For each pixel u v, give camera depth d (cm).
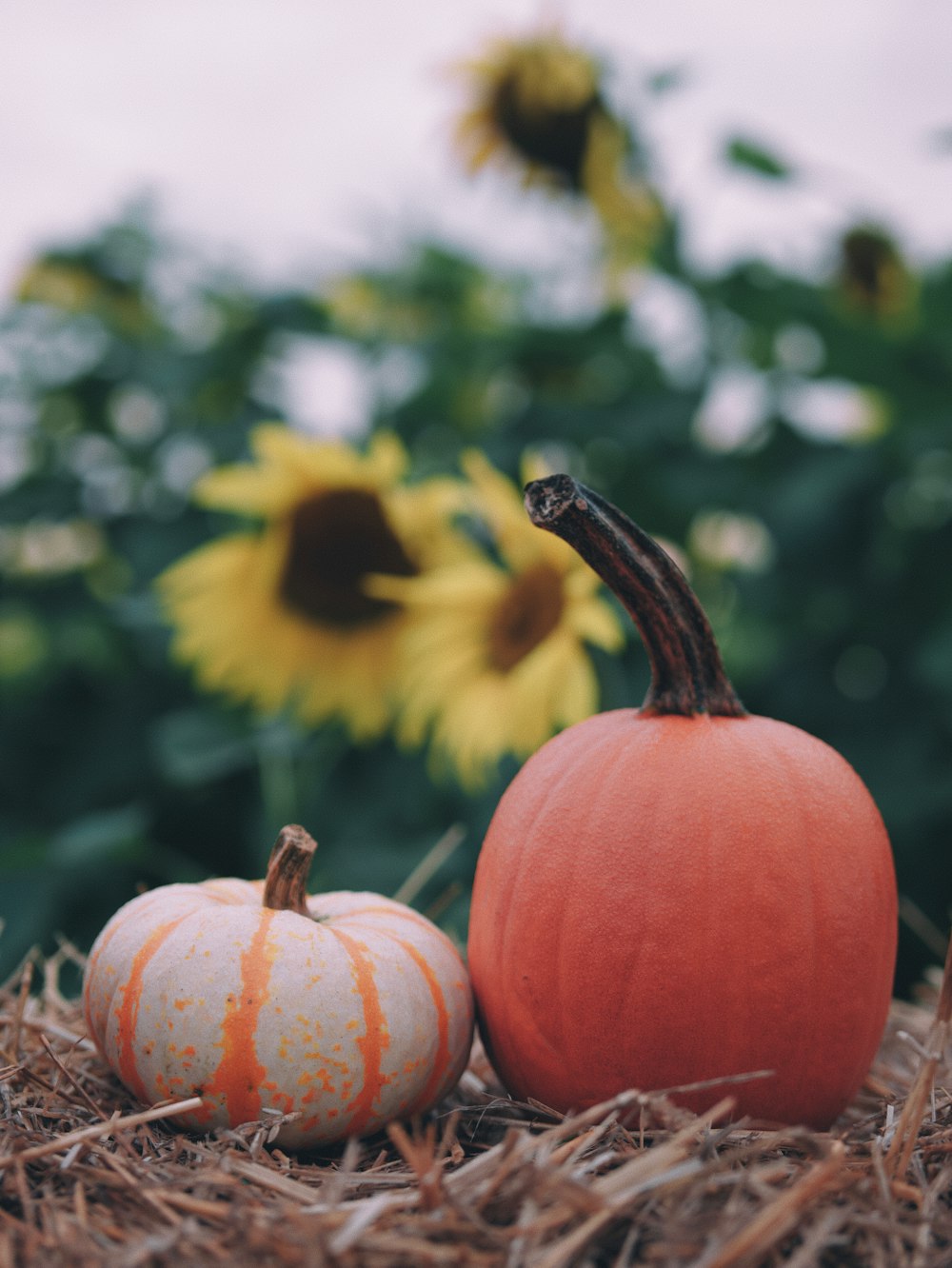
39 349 110
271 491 78
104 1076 54
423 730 86
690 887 49
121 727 96
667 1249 42
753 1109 50
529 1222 43
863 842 51
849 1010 50
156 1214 45
